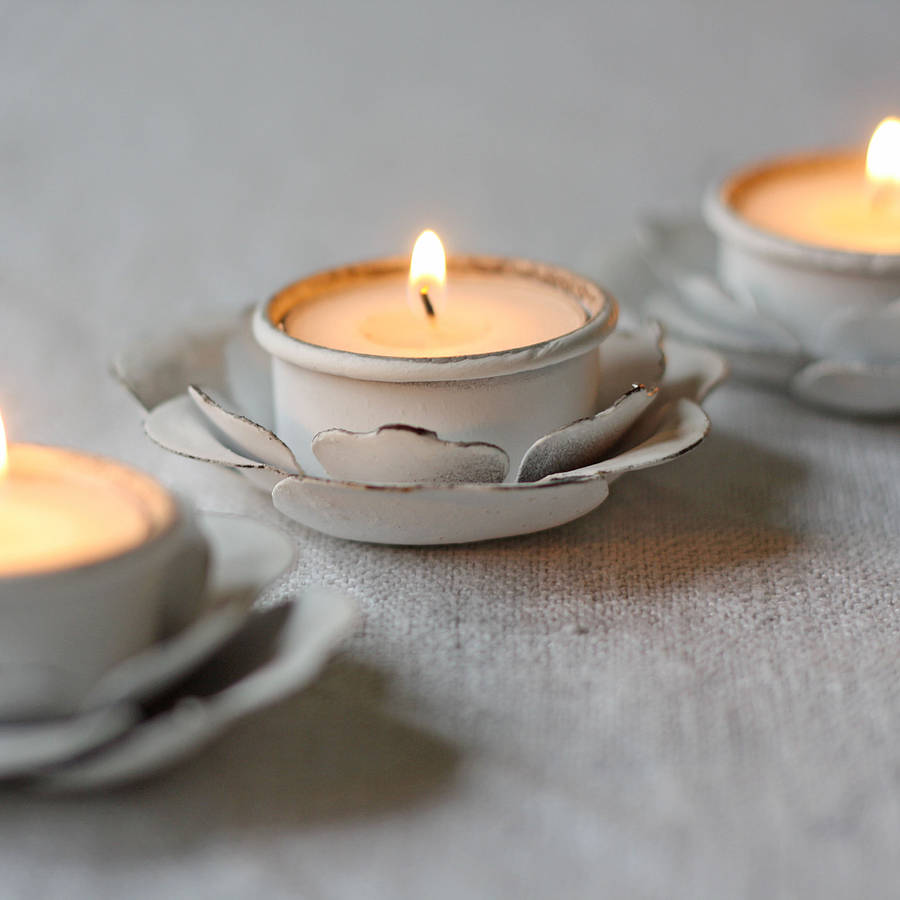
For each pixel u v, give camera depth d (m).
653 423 0.33
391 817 0.29
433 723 0.30
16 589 0.28
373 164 0.51
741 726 0.30
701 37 0.62
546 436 0.32
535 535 0.34
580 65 0.60
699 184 0.49
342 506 0.32
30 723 0.28
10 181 0.48
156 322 0.41
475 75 0.59
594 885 0.28
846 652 0.31
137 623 0.29
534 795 0.29
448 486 0.31
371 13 0.65
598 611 0.32
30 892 0.28
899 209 0.38
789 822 0.29
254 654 0.29
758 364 0.37
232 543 0.30
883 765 0.30
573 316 0.34
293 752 0.30
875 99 0.55
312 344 0.32
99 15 0.65
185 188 0.48
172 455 0.36
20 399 0.38
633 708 0.30
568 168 0.50
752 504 0.35
